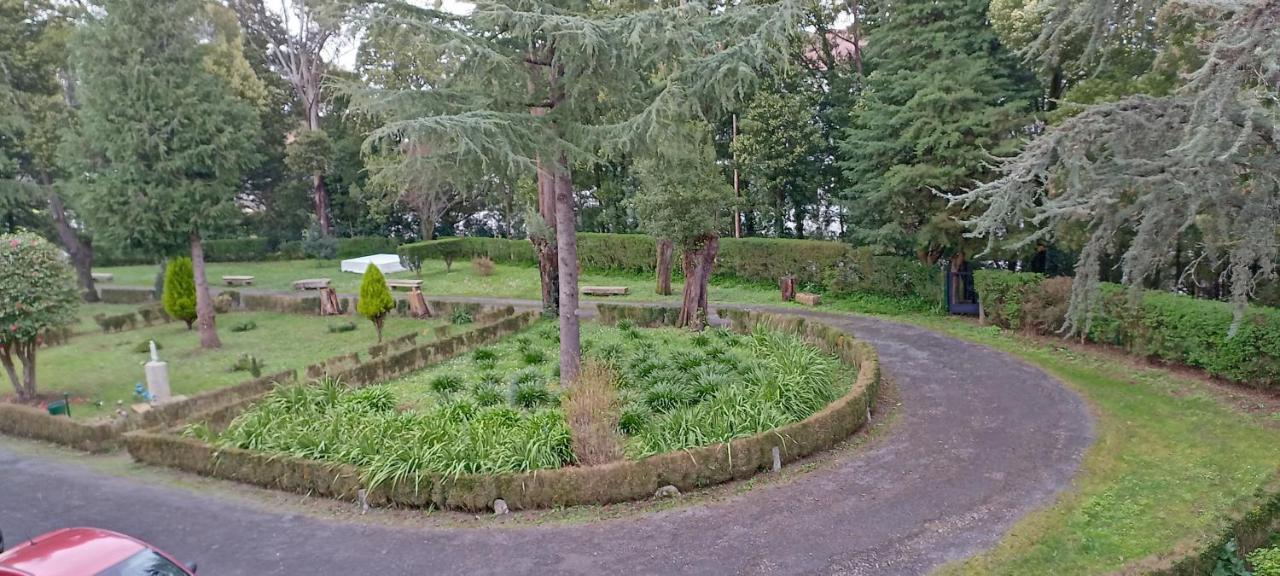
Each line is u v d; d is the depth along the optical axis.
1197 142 8.40
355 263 34.81
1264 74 8.84
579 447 9.27
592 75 12.55
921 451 9.91
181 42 17.75
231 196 19.02
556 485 8.50
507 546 7.71
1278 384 11.49
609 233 32.50
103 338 21.11
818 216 31.48
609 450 9.25
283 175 42.78
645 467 8.66
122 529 8.41
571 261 13.44
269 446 9.84
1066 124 10.30
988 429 10.70
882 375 13.89
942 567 6.93
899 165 19.33
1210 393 11.92
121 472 10.30
